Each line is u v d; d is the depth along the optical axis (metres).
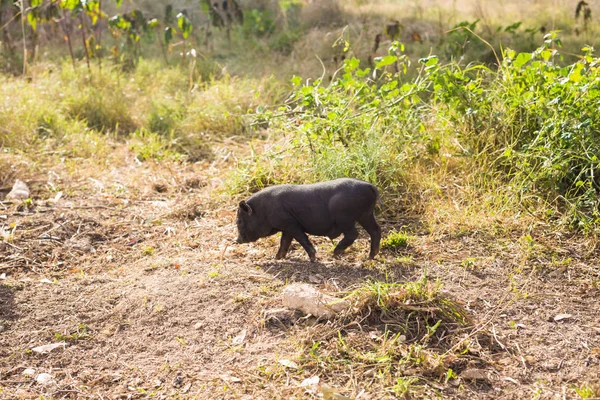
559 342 4.67
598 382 4.20
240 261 5.92
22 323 5.02
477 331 4.70
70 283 5.64
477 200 6.81
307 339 4.62
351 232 5.57
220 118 10.17
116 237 6.65
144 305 5.17
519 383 4.26
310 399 4.09
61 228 6.72
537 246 6.00
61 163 8.68
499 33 12.88
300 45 13.88
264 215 5.67
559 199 6.67
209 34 14.50
